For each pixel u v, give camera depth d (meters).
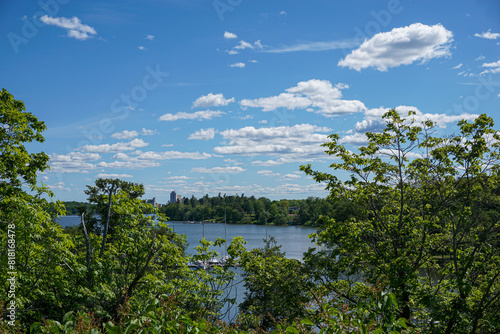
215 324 5.09
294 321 4.16
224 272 14.59
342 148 14.55
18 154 15.64
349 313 3.84
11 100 16.89
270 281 13.71
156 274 14.18
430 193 14.16
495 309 11.33
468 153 13.20
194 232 156.38
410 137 13.98
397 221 14.13
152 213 15.19
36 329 3.48
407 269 11.53
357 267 13.38
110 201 15.05
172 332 3.67
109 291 12.41
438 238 12.93
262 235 137.38
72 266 13.44
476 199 13.15
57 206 14.41
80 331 3.52
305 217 119.06
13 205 13.49
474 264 11.90
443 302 10.73
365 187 14.29
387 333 3.59
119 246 14.58
